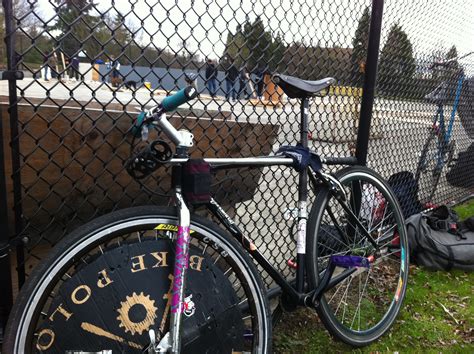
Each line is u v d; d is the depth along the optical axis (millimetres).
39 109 1344
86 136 1464
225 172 1964
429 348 2062
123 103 1504
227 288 1470
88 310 1247
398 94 3184
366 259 1946
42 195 1434
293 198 2258
